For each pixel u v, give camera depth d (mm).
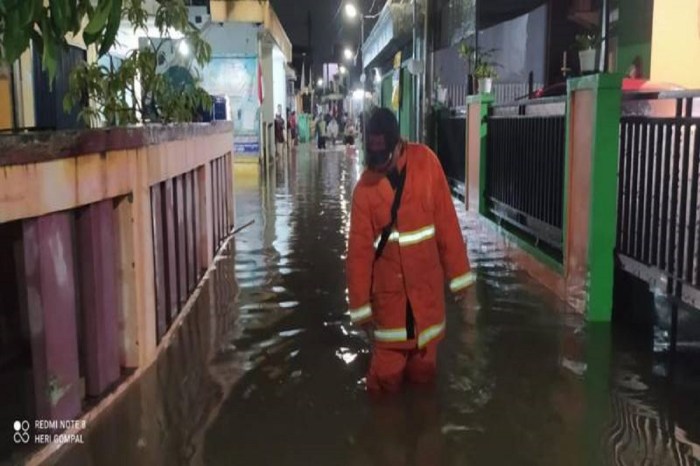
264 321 5496
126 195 4234
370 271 3994
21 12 2324
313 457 3365
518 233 7766
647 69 8828
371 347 4891
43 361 3332
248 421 3744
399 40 20609
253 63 21328
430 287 4039
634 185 5086
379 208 3910
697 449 3398
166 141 5078
